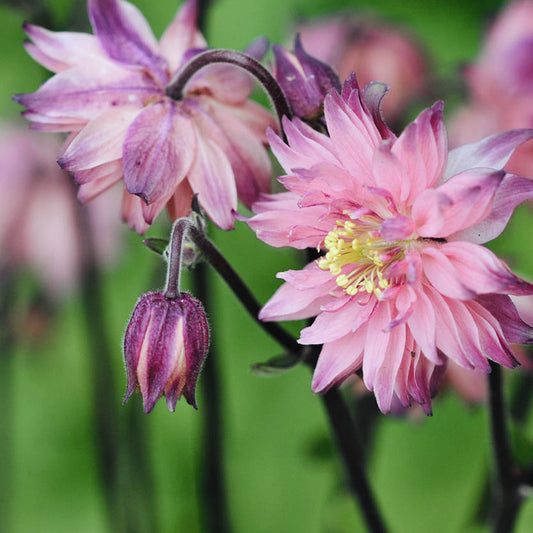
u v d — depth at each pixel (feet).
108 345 2.07
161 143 1.82
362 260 1.80
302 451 2.13
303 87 1.82
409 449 2.14
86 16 2.00
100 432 2.07
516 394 2.00
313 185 1.77
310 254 1.84
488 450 2.03
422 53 2.12
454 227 1.75
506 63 2.08
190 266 1.82
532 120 2.07
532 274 2.13
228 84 1.85
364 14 2.14
